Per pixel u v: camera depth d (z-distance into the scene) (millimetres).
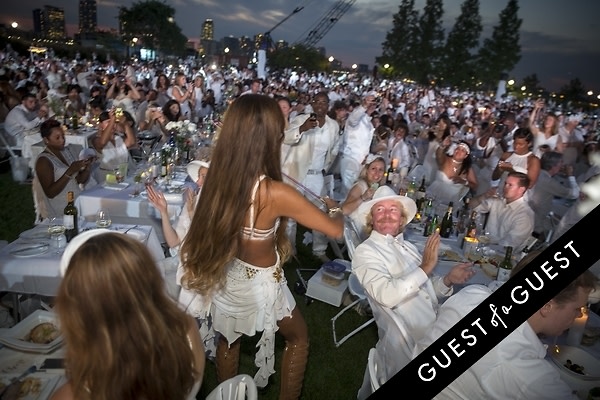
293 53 41781
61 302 939
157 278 1021
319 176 4730
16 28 36094
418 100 21688
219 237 1722
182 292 2135
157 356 965
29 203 5539
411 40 47219
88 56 36000
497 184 5289
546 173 5145
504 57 36750
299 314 2189
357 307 3701
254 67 33562
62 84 12531
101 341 917
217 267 1767
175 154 5184
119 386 926
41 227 2914
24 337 1795
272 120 1684
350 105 10789
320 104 4512
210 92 12461
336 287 3699
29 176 6652
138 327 938
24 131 6516
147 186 2596
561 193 5105
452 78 42594
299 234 5457
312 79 29938
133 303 937
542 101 7449
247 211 1733
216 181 1702
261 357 1975
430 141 6539
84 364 932
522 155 5023
